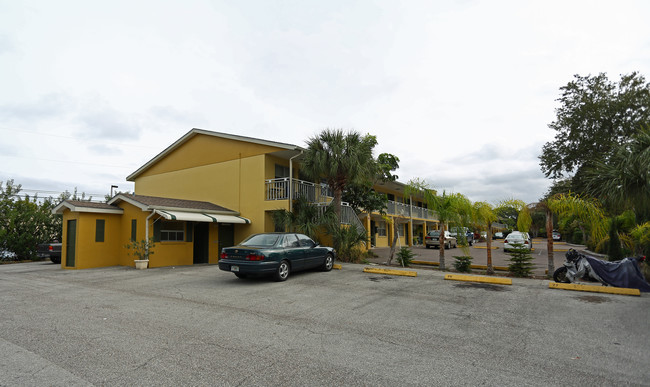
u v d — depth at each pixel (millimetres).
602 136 25609
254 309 7250
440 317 6668
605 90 26438
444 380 3988
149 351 4848
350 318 6586
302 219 15258
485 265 14836
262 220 17125
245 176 17984
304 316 6719
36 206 22406
